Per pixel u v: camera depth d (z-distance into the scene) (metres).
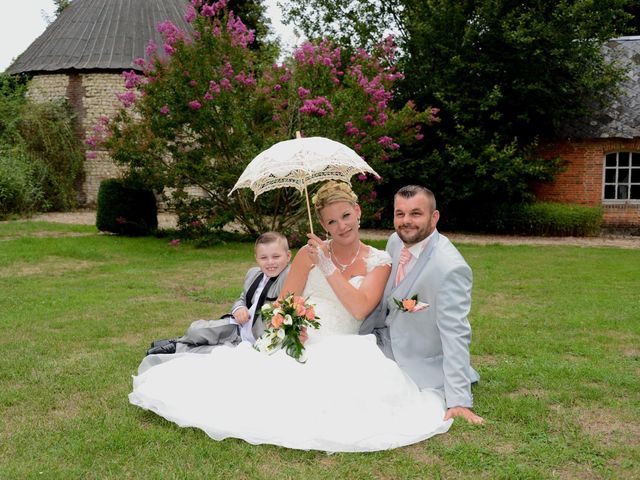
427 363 3.68
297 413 3.23
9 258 10.40
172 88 12.36
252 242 13.45
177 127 12.60
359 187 12.96
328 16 20.14
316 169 3.57
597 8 15.70
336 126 12.16
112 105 22.86
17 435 3.31
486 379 4.29
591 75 16.39
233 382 3.38
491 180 16.67
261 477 2.84
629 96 17.69
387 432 3.15
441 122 17.42
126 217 14.02
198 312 6.63
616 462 3.04
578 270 9.77
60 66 22.86
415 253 3.68
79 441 3.22
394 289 3.73
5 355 4.88
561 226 16.48
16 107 21.22
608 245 14.27
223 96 12.00
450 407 3.45
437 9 16.53
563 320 6.17
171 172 12.57
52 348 5.09
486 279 8.88
